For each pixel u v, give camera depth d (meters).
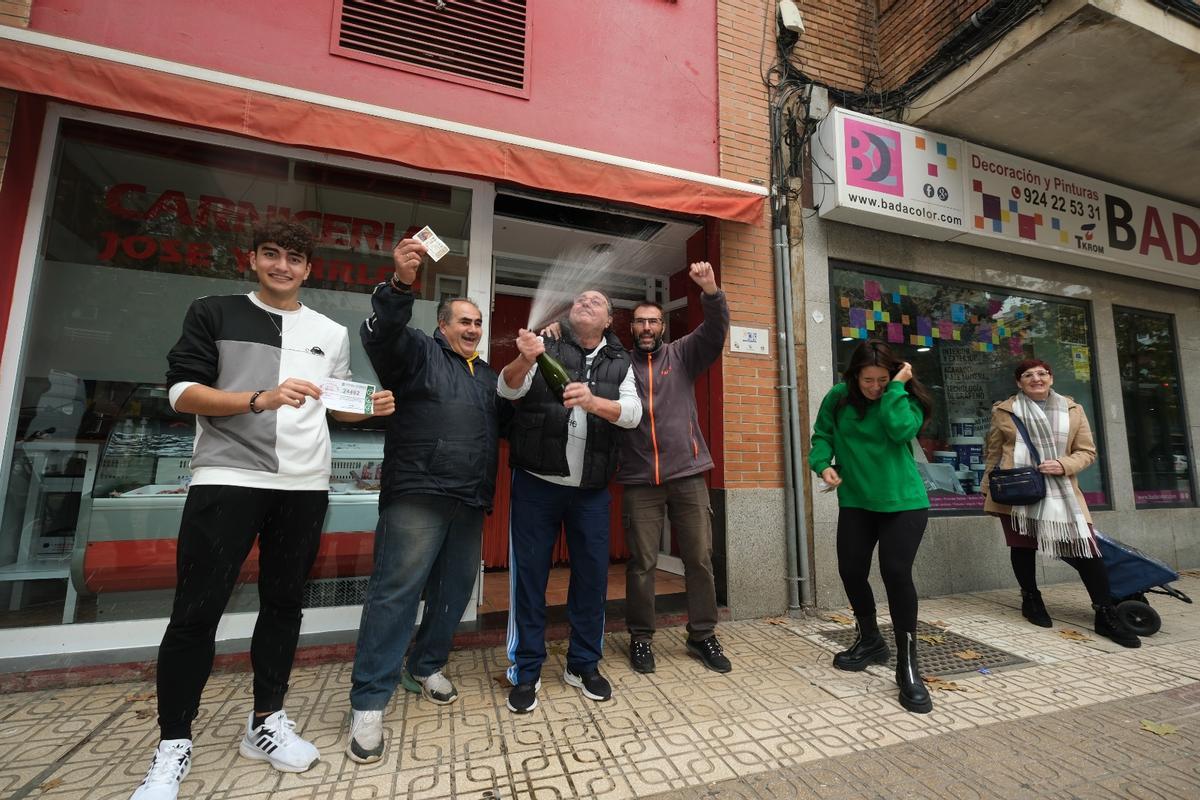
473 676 2.95
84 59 2.66
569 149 3.53
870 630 3.16
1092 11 3.74
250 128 2.88
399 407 2.41
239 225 3.46
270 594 2.11
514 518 2.74
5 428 2.93
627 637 3.59
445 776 2.05
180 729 1.94
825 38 5.15
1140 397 6.18
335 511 3.48
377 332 2.17
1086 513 3.82
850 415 3.09
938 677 3.03
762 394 4.34
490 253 3.91
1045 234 5.31
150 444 3.21
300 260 2.16
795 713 2.58
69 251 3.16
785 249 4.48
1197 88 4.45
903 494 2.88
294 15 3.43
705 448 3.26
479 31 3.84
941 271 5.20
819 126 4.76
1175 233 6.02
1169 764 2.19
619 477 3.16
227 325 2.03
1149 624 3.71
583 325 2.81
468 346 2.60
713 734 2.38
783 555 4.23
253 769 2.06
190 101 2.79
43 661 2.81
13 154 2.97
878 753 2.25
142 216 3.30
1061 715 2.60
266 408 1.84
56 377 3.10
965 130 5.01
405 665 2.81
